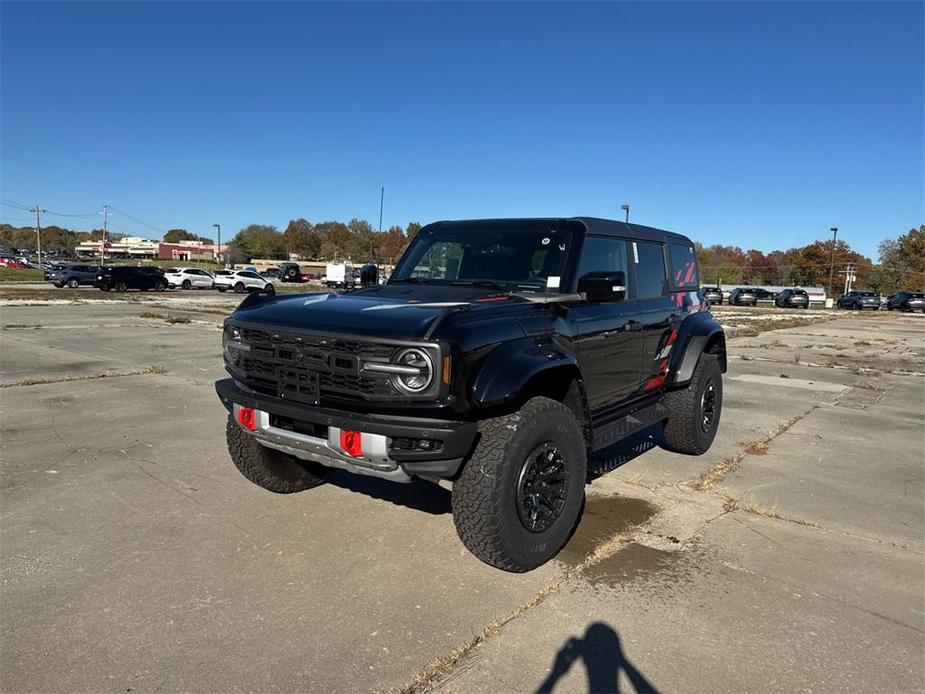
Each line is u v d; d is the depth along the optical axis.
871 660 2.84
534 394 3.80
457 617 3.11
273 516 4.28
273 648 2.83
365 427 3.24
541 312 3.94
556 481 3.73
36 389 8.25
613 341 4.60
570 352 4.05
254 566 3.59
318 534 4.02
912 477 5.54
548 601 3.28
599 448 4.51
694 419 5.73
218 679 2.61
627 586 3.46
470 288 4.44
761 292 54.12
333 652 2.81
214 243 177.75
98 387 8.46
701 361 5.90
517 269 4.49
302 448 3.58
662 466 5.67
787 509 4.67
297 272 67.31
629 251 5.10
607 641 2.94
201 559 3.66
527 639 2.94
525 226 4.67
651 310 5.21
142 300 30.69
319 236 139.88
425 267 4.88
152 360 10.98
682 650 2.88
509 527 3.40
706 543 4.04
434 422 3.21
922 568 3.76
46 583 3.36
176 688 2.56
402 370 3.17
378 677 2.64
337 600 3.25
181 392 8.24
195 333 15.56
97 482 4.85
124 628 2.96
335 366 3.38
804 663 2.81
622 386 4.84
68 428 6.37
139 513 4.29
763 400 9.02
